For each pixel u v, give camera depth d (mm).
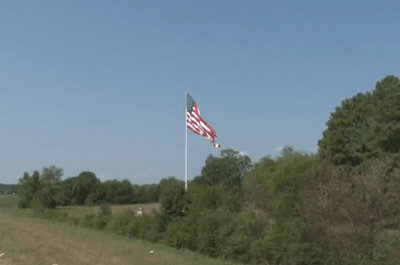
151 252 26141
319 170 28094
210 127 39469
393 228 20859
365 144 44719
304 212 23688
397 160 34969
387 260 19266
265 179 34500
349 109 52031
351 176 23797
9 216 55500
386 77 51875
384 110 45406
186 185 35906
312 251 22391
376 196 21141
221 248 26578
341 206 21922
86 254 23922
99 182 95938
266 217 27688
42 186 82750
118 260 22344
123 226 37906
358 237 20734
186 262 23359
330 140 47781
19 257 22406
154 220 34625
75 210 69875
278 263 23781
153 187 96375
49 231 36188
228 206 32219
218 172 47562
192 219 30734
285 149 39812
